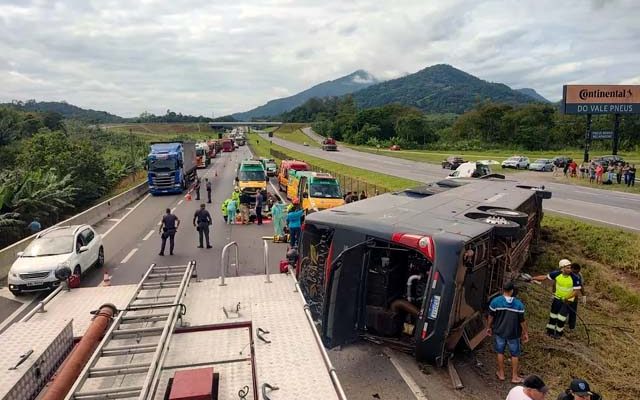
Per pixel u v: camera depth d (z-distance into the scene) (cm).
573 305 1043
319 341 445
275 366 404
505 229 887
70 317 514
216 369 422
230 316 513
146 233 2134
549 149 9775
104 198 3338
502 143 10719
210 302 552
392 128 13625
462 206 1056
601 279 1441
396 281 835
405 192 1244
